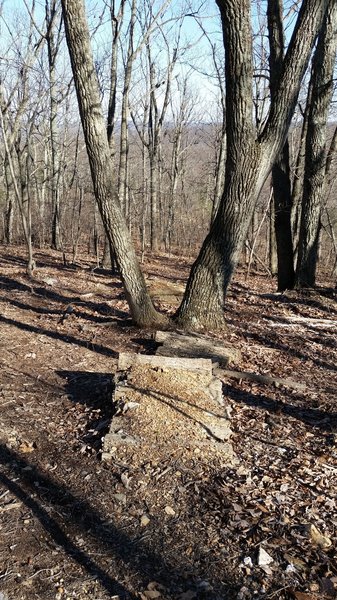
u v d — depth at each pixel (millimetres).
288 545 2982
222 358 5980
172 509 3250
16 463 3689
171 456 3756
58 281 10922
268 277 16453
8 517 3105
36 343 6531
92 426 4258
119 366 5051
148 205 30594
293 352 6859
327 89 9820
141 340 6820
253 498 3400
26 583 2609
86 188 17578
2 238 23484
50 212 24391
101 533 3014
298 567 2814
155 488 3438
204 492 3422
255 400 5191
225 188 6773
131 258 6859
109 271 13539
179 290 9406
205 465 3711
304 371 6219
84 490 3398
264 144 6484
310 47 6148
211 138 30062
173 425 4055
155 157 24359
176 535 3023
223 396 5020
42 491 3379
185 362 5145
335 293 10141
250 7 5926
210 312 7270
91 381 5316
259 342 7145
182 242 29484
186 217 30797
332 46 9570
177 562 2814
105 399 4723
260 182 6645
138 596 2568
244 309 8977
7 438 4023
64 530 3025
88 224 25031
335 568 2816
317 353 6914
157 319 7219
